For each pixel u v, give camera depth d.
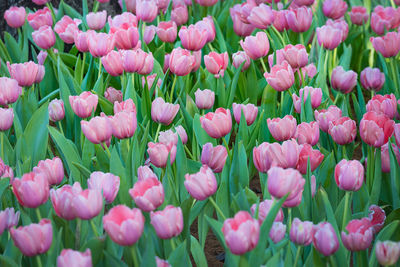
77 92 2.41
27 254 1.63
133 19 2.61
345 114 2.34
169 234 1.66
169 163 1.91
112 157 1.92
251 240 1.58
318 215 1.92
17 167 2.03
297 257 1.72
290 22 2.65
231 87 2.45
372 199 2.03
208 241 2.13
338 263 1.74
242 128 2.19
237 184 1.94
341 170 1.77
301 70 2.47
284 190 1.65
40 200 1.70
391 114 2.15
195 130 2.19
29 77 2.25
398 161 2.02
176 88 2.56
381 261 1.65
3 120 2.00
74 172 2.11
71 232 1.75
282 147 1.77
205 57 2.37
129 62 2.20
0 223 1.69
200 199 1.76
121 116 1.92
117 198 1.95
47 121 2.15
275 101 2.39
